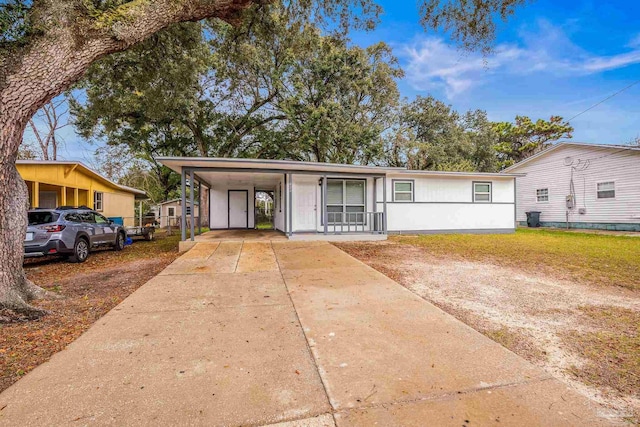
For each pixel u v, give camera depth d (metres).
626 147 13.39
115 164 22.09
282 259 6.84
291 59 15.26
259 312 3.58
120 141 18.47
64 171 10.91
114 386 2.09
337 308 3.72
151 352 2.59
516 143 29.30
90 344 2.73
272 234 11.96
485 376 2.24
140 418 1.77
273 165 9.58
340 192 11.61
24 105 3.72
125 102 12.69
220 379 2.18
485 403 1.93
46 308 3.76
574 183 15.66
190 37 8.14
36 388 2.07
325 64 16.42
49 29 3.76
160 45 8.06
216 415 1.80
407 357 2.52
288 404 1.91
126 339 2.84
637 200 13.24
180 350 2.63
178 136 20.30
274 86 16.61
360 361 2.45
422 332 3.02
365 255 7.65
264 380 2.18
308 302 3.95
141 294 4.29
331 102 16.28
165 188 25.06
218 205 14.67
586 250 8.48
